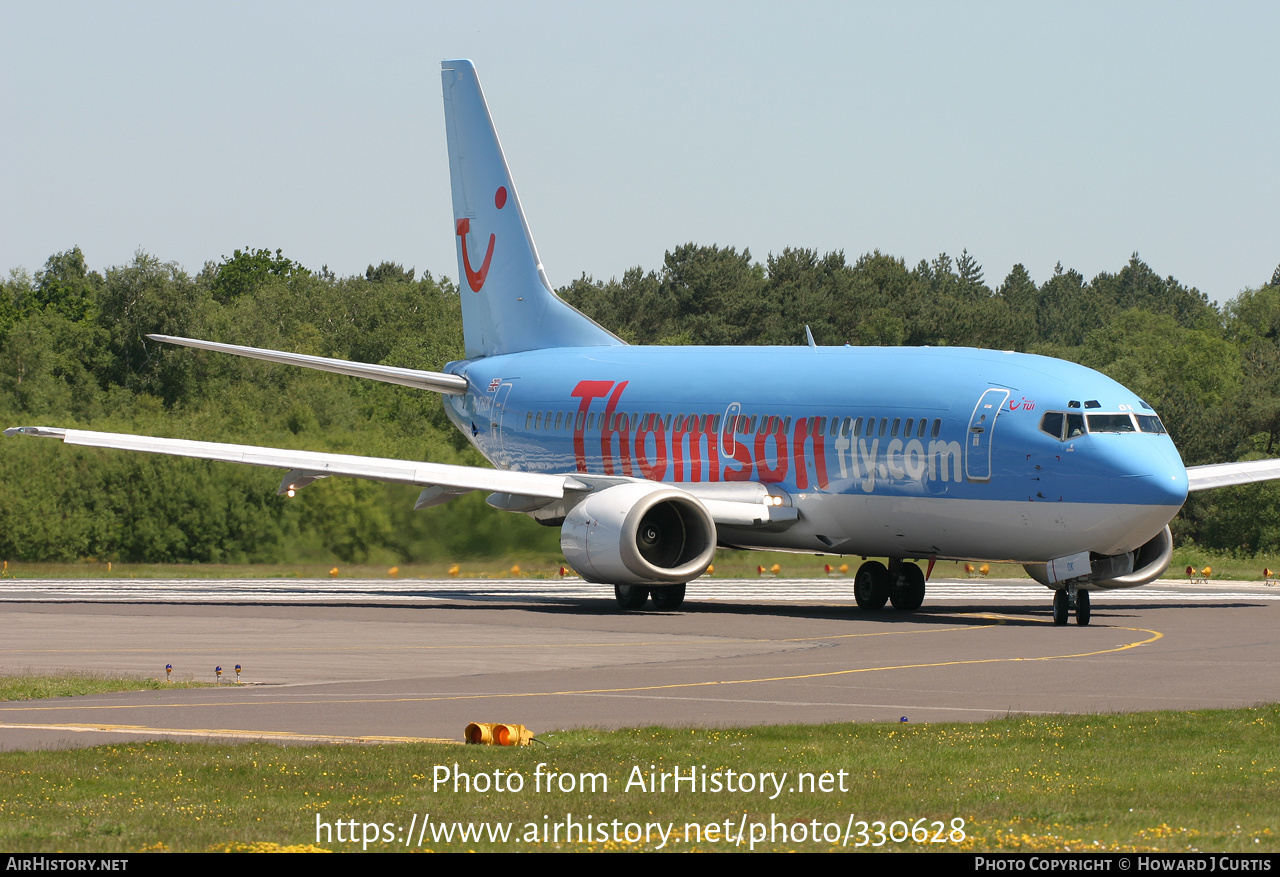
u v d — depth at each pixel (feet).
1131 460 273.54
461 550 467.11
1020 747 143.74
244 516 495.82
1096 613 320.70
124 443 323.78
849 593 395.34
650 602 345.10
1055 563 284.00
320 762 133.69
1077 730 153.28
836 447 310.45
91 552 510.58
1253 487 636.48
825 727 153.17
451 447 564.71
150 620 293.02
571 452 370.53
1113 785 127.34
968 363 301.43
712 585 425.69
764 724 158.10
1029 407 284.00
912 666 213.87
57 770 129.70
